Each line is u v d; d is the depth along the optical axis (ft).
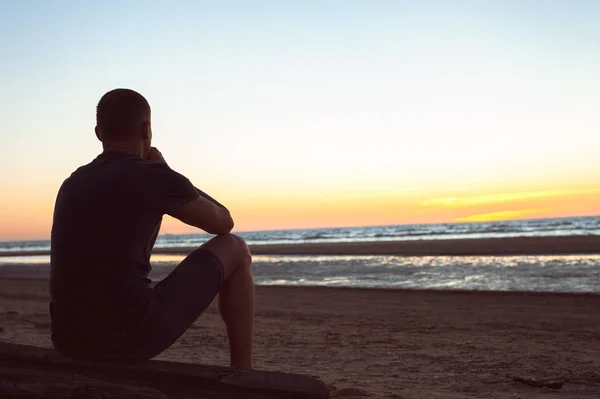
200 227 7.90
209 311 31.30
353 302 36.29
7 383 6.84
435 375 14.99
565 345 20.03
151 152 8.34
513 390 13.15
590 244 86.17
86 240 7.13
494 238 131.23
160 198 7.31
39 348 7.91
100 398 6.47
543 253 74.69
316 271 64.23
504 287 42.37
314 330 24.16
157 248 194.80
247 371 6.95
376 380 14.32
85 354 7.30
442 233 221.05
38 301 38.09
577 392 12.92
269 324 26.45
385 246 113.91
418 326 25.43
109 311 7.16
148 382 6.88
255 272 66.64
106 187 7.22
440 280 49.29
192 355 17.75
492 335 22.67
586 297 34.88
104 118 7.66
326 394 6.58
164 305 7.49
